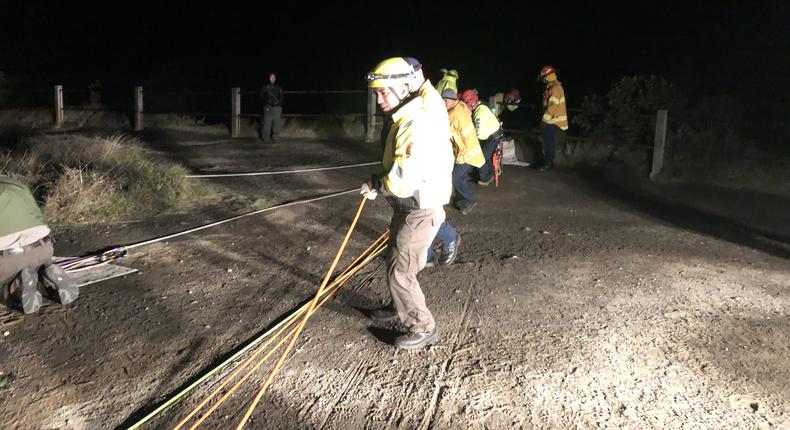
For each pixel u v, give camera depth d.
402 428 3.55
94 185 7.38
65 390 3.79
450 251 5.90
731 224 7.86
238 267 5.82
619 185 9.99
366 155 12.25
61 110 16.59
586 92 18.38
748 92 15.23
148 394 3.78
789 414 3.73
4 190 4.57
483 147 9.45
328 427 3.55
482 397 3.84
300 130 15.11
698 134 11.18
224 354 4.24
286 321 4.70
